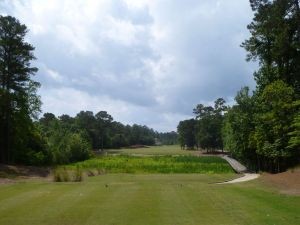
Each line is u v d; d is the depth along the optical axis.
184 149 181.62
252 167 65.19
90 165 67.50
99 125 179.75
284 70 49.06
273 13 45.72
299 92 47.22
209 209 17.88
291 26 45.91
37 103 68.00
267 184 28.38
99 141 178.00
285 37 45.09
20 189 25.50
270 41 50.25
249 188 26.06
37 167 56.75
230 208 18.11
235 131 64.25
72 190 24.73
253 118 59.03
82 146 92.81
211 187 26.56
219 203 19.48
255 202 19.83
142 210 17.61
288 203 19.56
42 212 17.27
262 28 47.78
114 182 33.19
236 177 41.53
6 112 60.28
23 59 60.19
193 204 19.19
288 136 42.66
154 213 16.95
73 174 40.53
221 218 15.97
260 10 47.41
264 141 48.50
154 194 22.64
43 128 103.44
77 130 140.25
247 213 16.94
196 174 48.22
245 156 64.94
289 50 46.50
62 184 29.16
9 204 19.39
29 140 68.12
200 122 140.88
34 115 67.81
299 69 47.91
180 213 16.97
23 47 59.81
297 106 42.72
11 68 59.72
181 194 22.64
